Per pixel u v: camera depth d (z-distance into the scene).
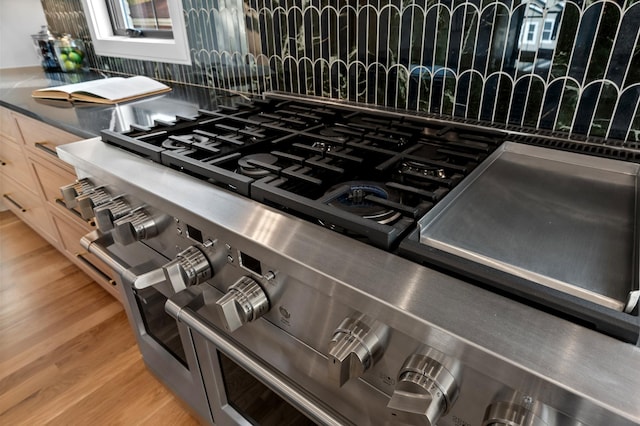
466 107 0.90
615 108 0.72
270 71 1.28
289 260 0.49
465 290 0.41
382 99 1.03
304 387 0.62
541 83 0.78
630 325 0.34
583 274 0.43
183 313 0.72
